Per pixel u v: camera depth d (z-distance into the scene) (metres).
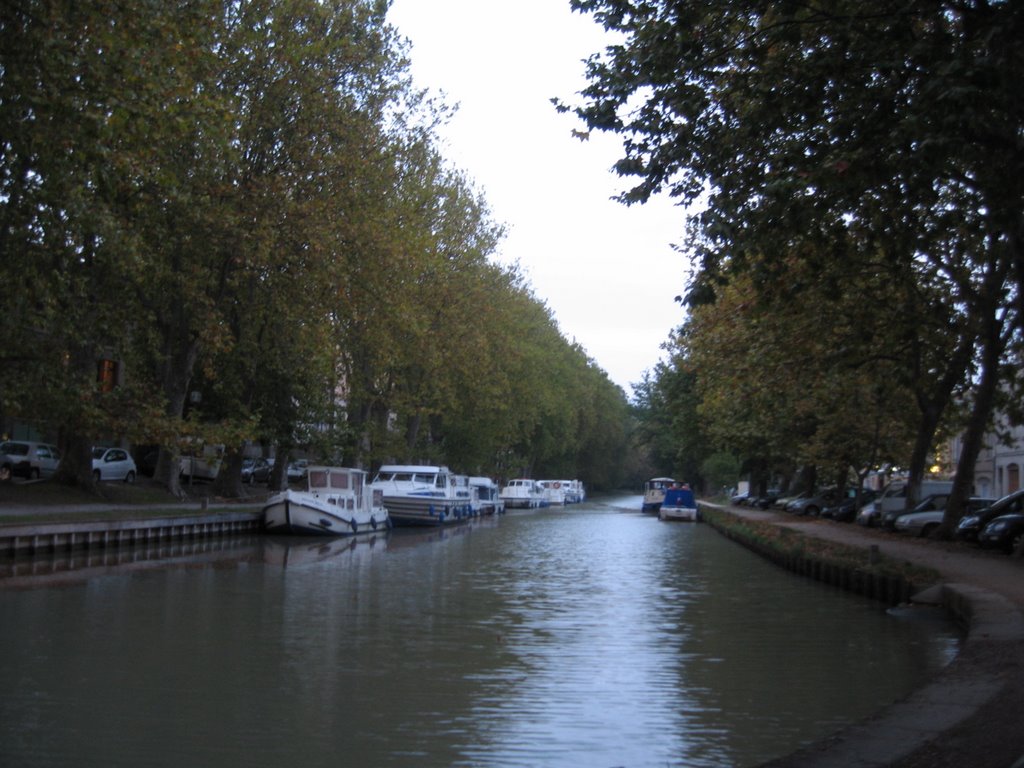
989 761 8.06
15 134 19.75
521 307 72.75
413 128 42.25
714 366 34.28
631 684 14.04
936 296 28.50
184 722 11.77
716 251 16.56
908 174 14.35
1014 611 15.92
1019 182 14.23
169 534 35.31
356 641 17.16
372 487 48.69
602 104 15.83
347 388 56.59
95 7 18.33
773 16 15.02
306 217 34.06
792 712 12.49
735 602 23.30
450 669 14.93
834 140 14.92
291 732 11.44
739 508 74.31
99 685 13.52
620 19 15.67
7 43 18.88
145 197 25.83
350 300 36.00
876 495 53.31
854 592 24.75
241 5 34.34
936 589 19.95
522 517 72.38
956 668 11.94
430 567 31.12
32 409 30.66
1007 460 63.00
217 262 37.12
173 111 19.89
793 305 20.17
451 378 59.56
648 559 35.66
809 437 48.62
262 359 44.62
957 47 13.85
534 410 80.25
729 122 16.08
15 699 12.70
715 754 10.75
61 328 30.00
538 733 11.52
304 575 27.53
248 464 68.50
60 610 19.98
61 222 23.38
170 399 39.88
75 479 40.12
